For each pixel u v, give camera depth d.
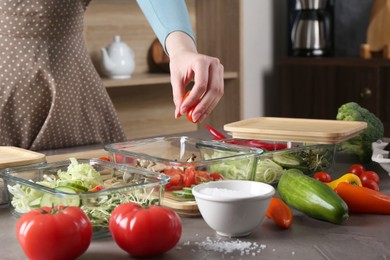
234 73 3.74
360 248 1.13
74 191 1.28
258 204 1.18
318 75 3.85
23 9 2.09
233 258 1.10
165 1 1.59
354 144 1.81
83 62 2.24
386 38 3.71
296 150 1.58
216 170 1.40
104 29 3.53
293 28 4.03
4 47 2.12
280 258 1.09
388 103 3.60
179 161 1.50
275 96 4.30
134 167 1.37
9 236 1.24
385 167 1.62
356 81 3.70
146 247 1.09
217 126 3.88
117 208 1.14
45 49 2.15
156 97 3.79
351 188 1.35
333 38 4.09
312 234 1.21
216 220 1.19
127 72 3.34
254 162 1.44
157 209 1.12
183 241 1.19
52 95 2.18
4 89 2.14
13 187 1.32
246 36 4.14
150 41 3.72
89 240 1.11
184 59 1.45
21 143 2.21
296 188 1.33
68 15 2.16
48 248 1.07
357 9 4.12
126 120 3.67
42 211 1.12
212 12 3.82
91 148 2.18
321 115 3.87
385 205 1.33
